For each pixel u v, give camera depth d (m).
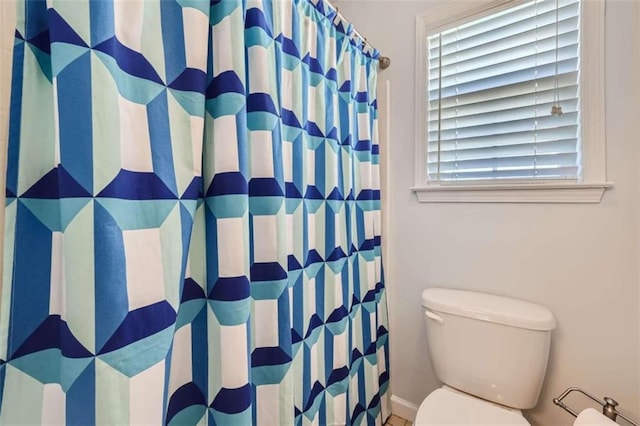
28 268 0.49
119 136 0.50
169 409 0.63
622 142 1.01
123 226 0.50
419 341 1.46
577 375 1.10
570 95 1.11
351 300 1.25
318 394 1.04
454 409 1.02
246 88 0.76
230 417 0.64
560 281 1.12
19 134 0.49
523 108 1.20
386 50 1.52
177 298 0.58
